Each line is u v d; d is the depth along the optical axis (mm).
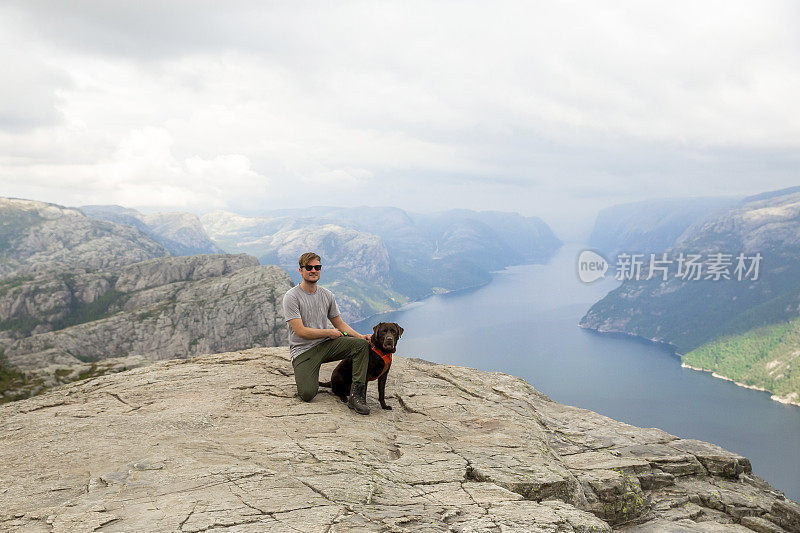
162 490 2666
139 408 4203
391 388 5180
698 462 4453
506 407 4859
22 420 3857
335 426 3865
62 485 2766
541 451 3855
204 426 3736
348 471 3041
